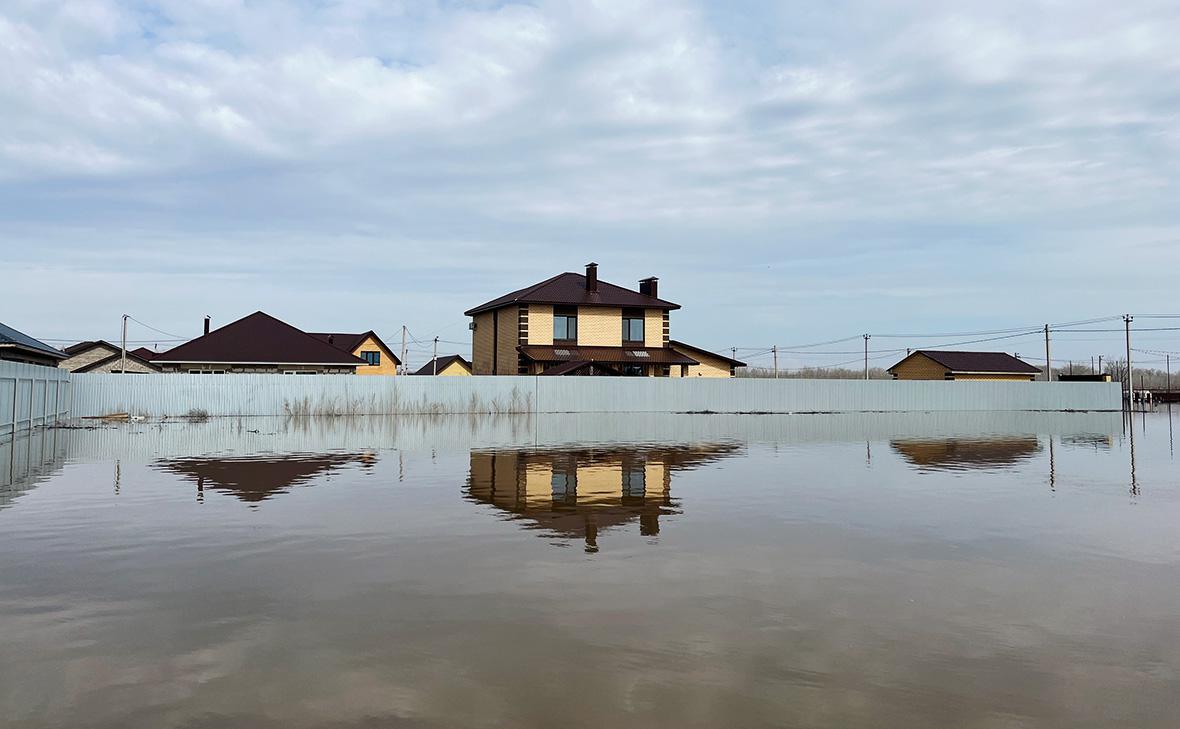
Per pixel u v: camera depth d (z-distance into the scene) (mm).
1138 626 5371
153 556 7273
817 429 25234
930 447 18859
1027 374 49688
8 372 18875
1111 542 8039
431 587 6258
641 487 11883
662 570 6828
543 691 4242
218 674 4453
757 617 5527
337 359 36594
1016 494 11320
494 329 40344
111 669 4520
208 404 28828
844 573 6746
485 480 12602
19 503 10164
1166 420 32438
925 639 5094
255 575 6609
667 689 4281
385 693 4203
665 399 34062
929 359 50531
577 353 36875
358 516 9367
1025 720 3926
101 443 18672
